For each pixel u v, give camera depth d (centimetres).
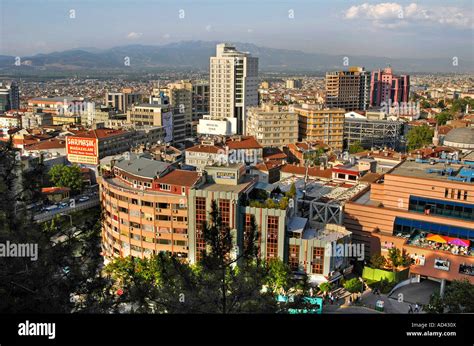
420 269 12681
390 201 13688
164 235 13388
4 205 5288
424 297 12075
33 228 5425
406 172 13862
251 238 5728
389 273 12538
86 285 5509
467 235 12462
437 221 12912
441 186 12888
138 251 13862
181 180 13500
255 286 5300
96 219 6150
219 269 5262
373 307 11500
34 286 5059
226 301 5159
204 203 12694
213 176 13688
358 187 16262
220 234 5450
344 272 13000
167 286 5559
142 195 13362
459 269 12181
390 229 13512
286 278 8469
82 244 5856
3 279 4916
